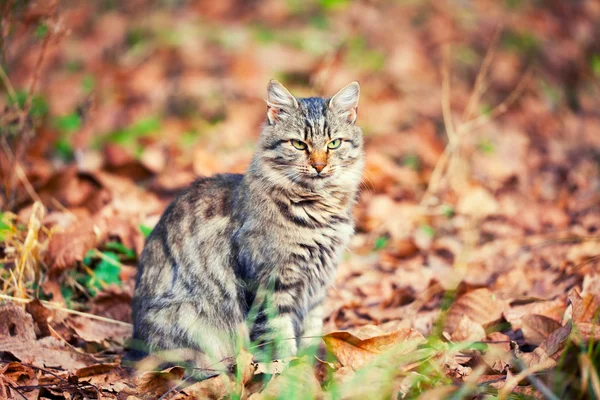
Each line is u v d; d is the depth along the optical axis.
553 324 5.50
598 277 6.24
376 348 5.14
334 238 5.95
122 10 15.43
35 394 4.98
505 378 4.74
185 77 12.85
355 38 13.52
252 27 14.35
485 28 14.87
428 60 13.73
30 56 12.58
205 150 10.24
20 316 5.63
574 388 4.54
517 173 10.25
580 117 13.23
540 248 7.77
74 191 8.49
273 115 6.15
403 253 8.21
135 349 5.96
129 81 13.10
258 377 5.13
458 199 9.42
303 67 12.98
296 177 5.91
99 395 5.01
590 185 9.95
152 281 6.01
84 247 6.68
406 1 15.21
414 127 11.52
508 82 13.42
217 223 5.91
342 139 6.13
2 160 8.75
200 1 15.66
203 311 5.81
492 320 5.90
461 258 7.41
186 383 5.30
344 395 4.54
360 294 7.37
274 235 5.70
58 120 11.17
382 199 9.12
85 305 6.71
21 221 7.54
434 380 4.68
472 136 11.43
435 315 6.29
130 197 8.62
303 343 5.94
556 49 14.77
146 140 10.98
